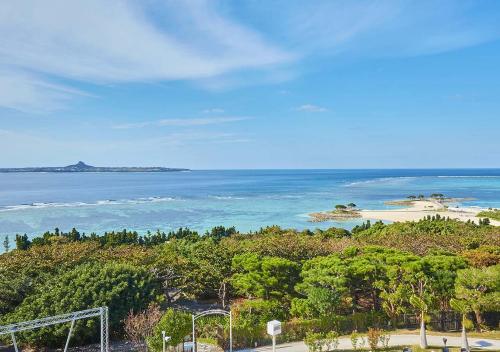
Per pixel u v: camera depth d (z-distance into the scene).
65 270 49.62
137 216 156.00
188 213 164.50
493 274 36.78
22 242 81.38
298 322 40.50
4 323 38.34
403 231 87.31
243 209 177.25
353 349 37.25
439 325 42.69
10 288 43.91
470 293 36.84
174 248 70.06
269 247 59.84
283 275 46.38
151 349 35.66
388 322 43.50
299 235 84.38
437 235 77.69
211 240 75.75
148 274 47.78
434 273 42.31
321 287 43.69
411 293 41.16
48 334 38.81
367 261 45.97
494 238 71.50
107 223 139.88
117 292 42.31
